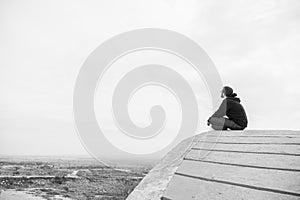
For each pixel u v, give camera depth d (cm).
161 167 197
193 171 170
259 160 163
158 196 145
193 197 132
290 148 176
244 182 134
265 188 122
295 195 110
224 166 167
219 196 126
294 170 135
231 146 212
